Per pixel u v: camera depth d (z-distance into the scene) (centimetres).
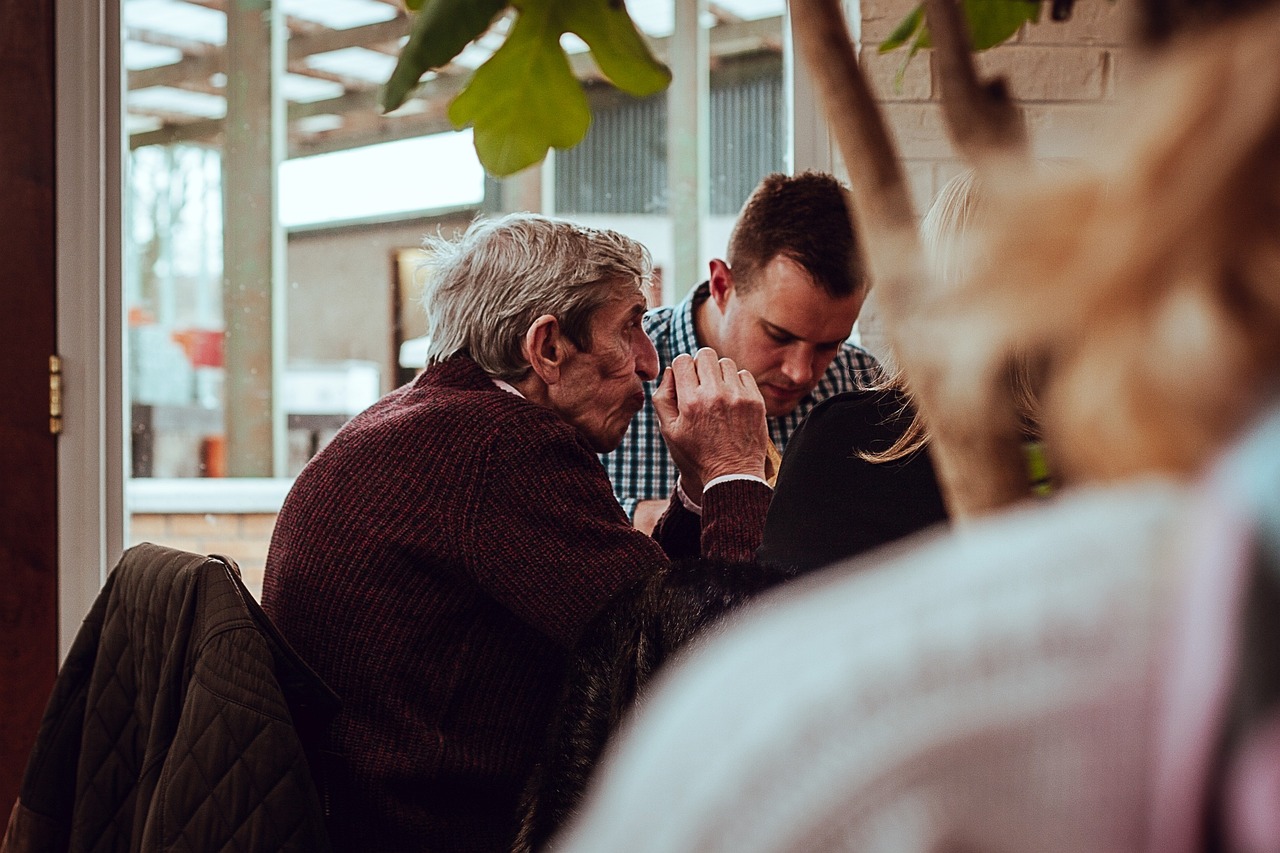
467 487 125
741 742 35
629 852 36
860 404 107
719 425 141
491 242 138
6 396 202
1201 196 28
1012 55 189
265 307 241
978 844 31
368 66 243
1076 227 30
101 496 206
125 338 210
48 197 202
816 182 175
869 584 36
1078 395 31
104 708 131
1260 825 26
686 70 224
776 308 171
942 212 93
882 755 32
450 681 128
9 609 203
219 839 112
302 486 134
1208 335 28
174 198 227
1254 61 28
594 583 123
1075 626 31
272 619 134
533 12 64
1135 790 30
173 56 228
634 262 140
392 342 250
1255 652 27
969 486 38
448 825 128
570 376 137
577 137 68
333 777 129
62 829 135
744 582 96
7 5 201
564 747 99
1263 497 27
